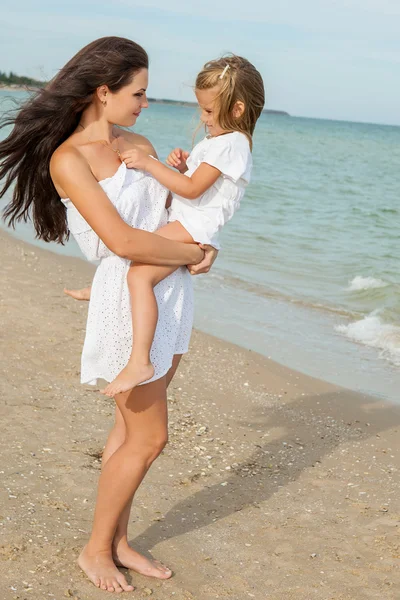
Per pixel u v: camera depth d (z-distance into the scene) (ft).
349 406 19.08
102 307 9.59
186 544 11.79
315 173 92.48
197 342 23.08
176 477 14.16
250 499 13.61
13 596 9.63
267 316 27.20
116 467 9.80
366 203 62.69
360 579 11.20
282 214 53.36
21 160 9.96
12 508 11.88
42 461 13.74
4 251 32.24
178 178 9.80
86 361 9.93
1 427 15.02
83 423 15.84
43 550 10.77
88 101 9.48
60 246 35.55
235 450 15.72
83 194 9.09
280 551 11.87
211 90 10.30
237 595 10.48
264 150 139.33
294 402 19.06
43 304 24.35
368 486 14.55
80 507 12.25
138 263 9.41
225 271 33.78
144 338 9.16
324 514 13.26
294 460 15.55
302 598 10.58
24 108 9.56
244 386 19.84
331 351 23.76
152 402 9.53
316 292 31.12
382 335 25.70
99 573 10.15
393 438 17.16
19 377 17.95
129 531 11.98
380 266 36.24
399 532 12.73
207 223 10.07
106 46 9.34
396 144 240.12
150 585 10.41
